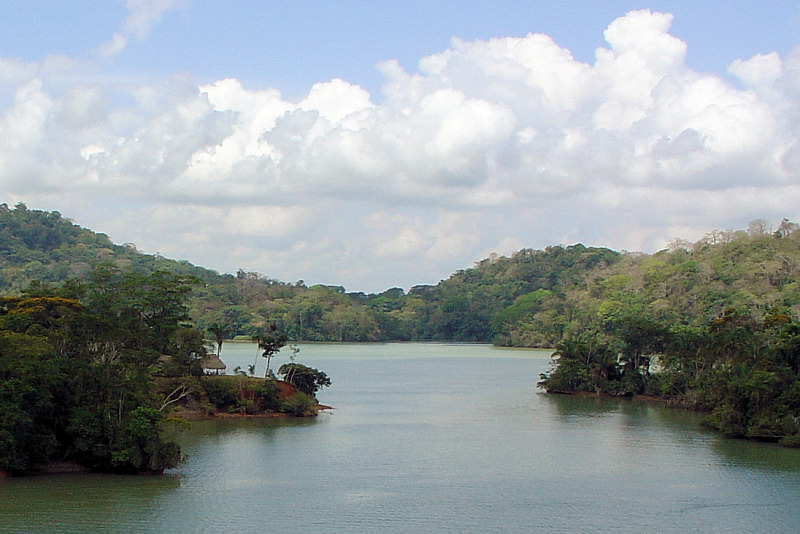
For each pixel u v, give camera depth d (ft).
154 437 228.63
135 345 307.58
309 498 206.90
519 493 214.90
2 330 245.86
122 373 234.58
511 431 326.44
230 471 238.07
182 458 238.48
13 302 313.53
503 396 474.90
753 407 306.96
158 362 350.84
